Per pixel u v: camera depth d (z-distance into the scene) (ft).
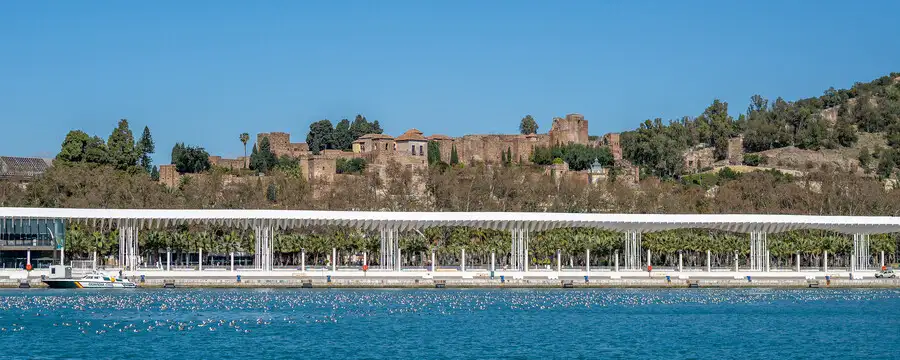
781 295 653.71
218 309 545.03
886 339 480.64
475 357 426.92
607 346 455.63
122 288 642.22
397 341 459.32
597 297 624.59
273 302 576.20
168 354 423.64
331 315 528.22
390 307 562.25
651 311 564.30
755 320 533.96
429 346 448.24
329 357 422.00
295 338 463.01
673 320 531.50
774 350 452.76
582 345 456.45
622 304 592.19
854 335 490.08
